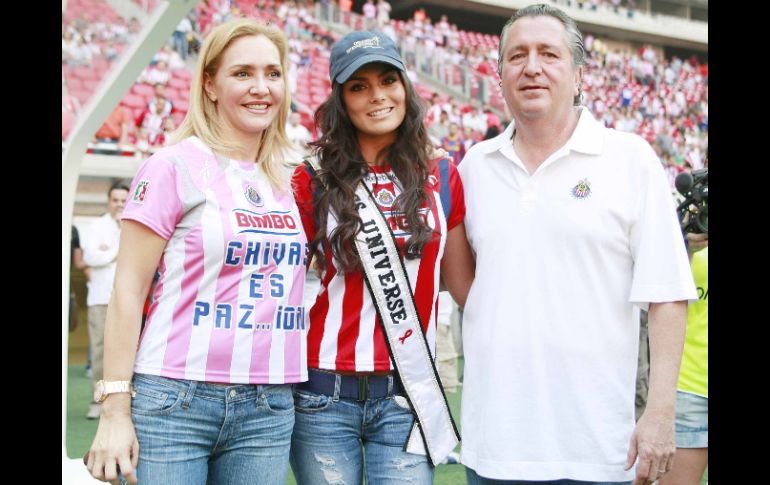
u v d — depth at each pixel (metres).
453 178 2.15
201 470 1.86
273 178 1.99
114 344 1.80
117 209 5.18
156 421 1.80
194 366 1.82
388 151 2.14
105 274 5.00
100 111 3.42
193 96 1.96
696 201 2.74
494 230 1.99
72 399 5.33
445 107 12.89
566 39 1.96
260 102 1.94
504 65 2.00
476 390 2.01
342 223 2.02
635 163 1.92
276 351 1.90
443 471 3.73
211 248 1.83
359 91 2.07
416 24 13.91
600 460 1.89
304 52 12.29
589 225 1.90
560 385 1.91
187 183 1.86
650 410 1.84
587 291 1.91
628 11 16.25
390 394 2.06
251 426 1.89
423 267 2.08
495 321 1.96
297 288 1.96
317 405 2.04
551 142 1.99
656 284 1.86
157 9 3.15
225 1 11.49
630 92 15.73
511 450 1.92
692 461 2.54
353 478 2.06
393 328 2.05
